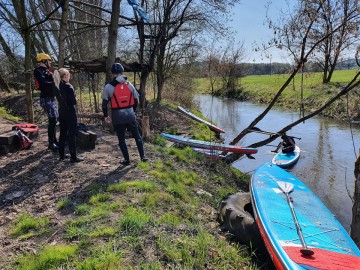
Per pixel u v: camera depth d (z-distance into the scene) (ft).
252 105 96.48
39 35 55.57
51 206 15.96
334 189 29.45
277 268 12.71
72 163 21.61
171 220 15.28
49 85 22.74
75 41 57.26
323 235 14.53
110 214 15.15
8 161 21.77
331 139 48.73
